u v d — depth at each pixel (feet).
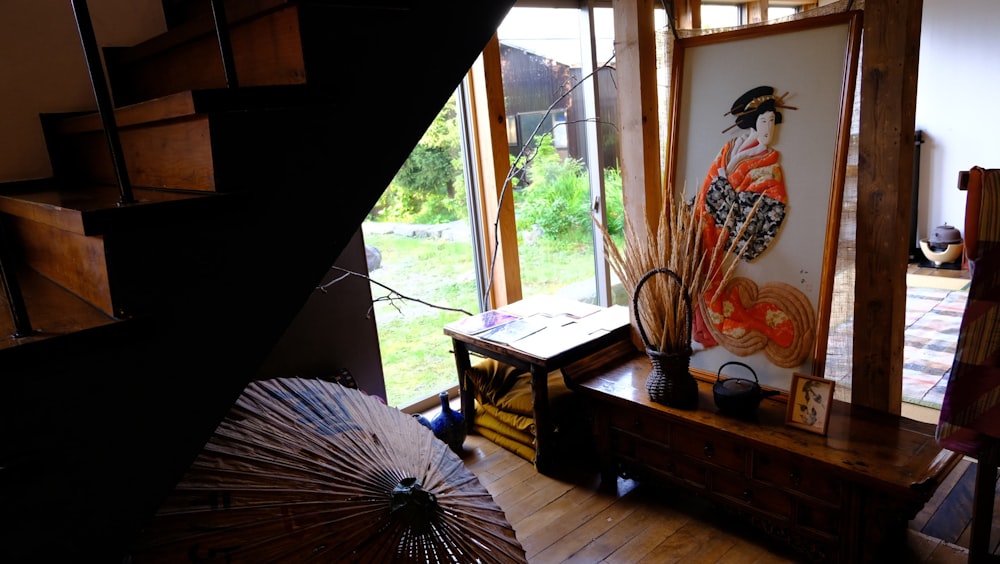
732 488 7.16
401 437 5.67
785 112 7.30
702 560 7.00
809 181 7.17
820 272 7.13
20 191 5.88
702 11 15.65
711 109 7.95
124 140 4.84
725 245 7.86
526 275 12.06
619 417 8.14
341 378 8.93
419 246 10.66
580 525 7.75
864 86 6.52
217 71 4.80
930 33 17.46
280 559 3.91
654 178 8.70
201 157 3.67
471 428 10.31
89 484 3.18
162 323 3.37
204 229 3.48
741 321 7.81
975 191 5.68
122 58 6.48
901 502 5.80
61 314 3.37
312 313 8.94
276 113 3.74
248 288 3.69
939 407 9.97
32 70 6.46
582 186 12.80
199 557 3.71
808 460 6.24
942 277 16.83
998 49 16.31
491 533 5.14
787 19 7.24
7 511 2.95
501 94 10.84
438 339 11.12
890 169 6.42
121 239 3.20
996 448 5.84
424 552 4.49
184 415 3.47
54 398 3.03
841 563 6.34
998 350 5.66
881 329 6.78
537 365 8.50
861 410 7.02
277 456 4.61
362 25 4.04
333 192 4.03
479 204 11.27
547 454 8.91
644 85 8.37
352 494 4.59
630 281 7.89
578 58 12.37
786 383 7.52
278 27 3.97
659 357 7.45
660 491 8.38
